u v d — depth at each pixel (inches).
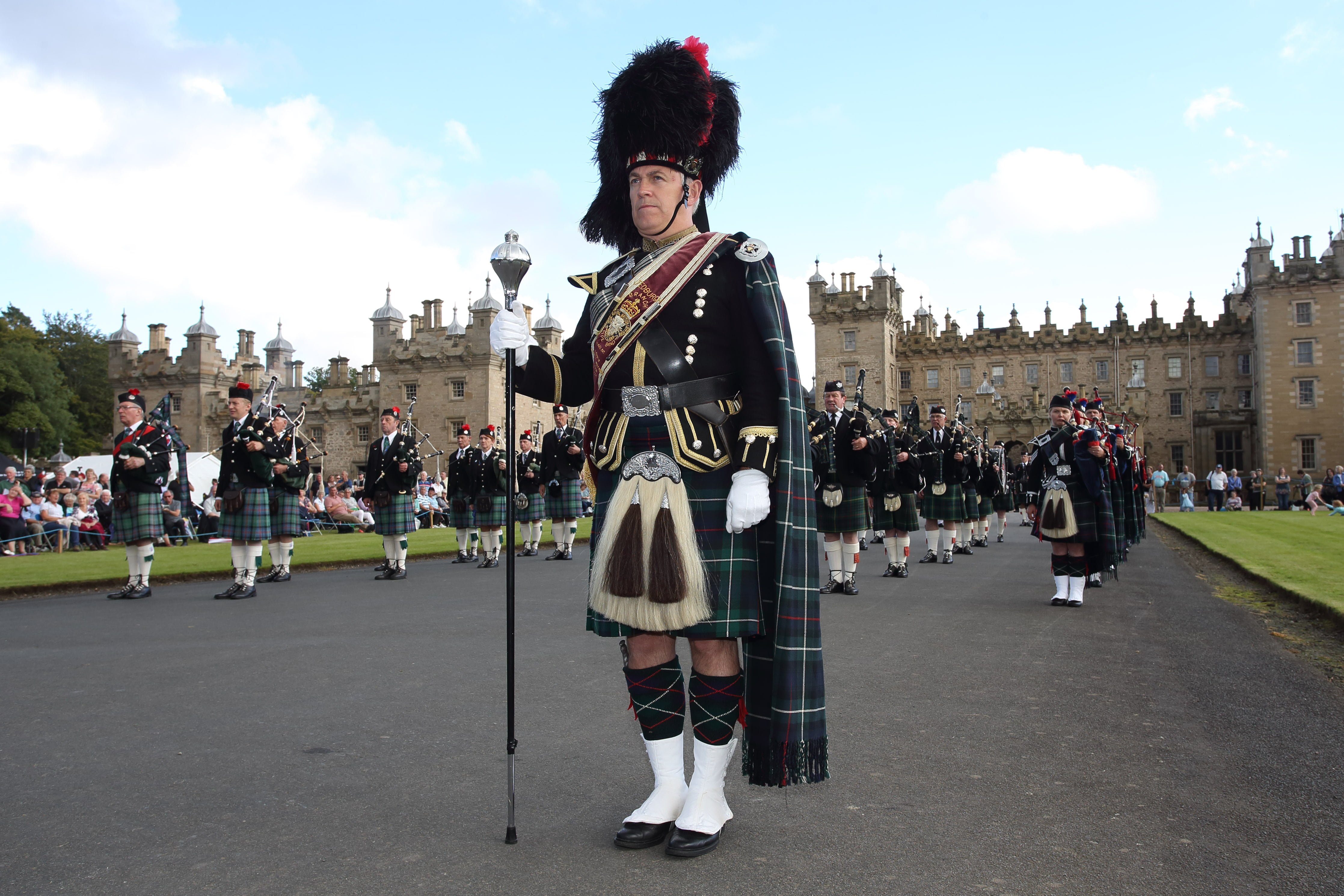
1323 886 99.7
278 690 197.2
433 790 133.0
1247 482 2217.0
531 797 130.2
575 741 157.8
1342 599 303.0
